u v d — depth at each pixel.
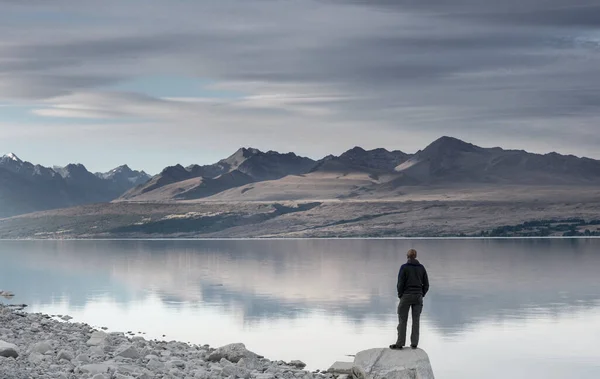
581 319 53.66
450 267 117.56
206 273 103.31
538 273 101.31
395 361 27.45
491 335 46.50
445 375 35.06
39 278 92.94
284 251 192.62
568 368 36.41
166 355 31.83
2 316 39.50
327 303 63.97
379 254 167.62
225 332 46.84
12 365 23.73
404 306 28.59
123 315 54.97
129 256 163.50
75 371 24.62
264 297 69.00
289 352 39.59
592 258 142.75
